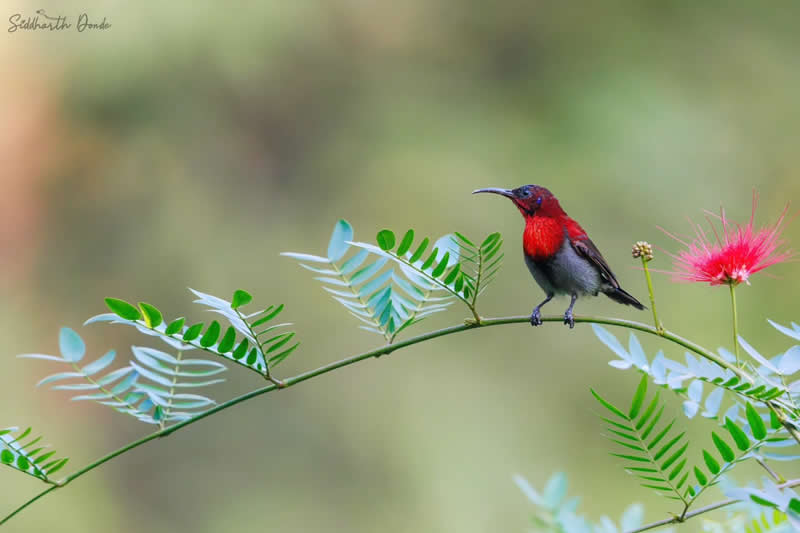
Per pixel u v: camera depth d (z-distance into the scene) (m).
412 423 13.95
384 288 3.96
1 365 14.45
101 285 15.20
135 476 14.34
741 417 3.70
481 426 13.92
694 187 15.75
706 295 14.41
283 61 16.41
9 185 15.38
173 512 14.10
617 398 13.95
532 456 13.62
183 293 15.12
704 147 16.22
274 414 14.45
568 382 14.21
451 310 14.82
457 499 13.40
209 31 15.68
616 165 15.83
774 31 17.61
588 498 13.06
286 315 14.92
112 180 15.60
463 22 17.77
